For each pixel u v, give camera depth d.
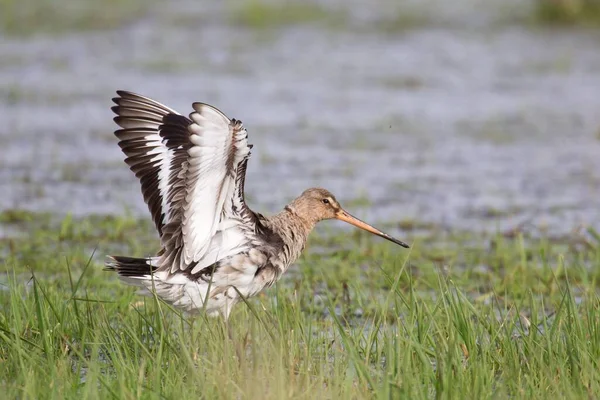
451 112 22.95
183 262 9.36
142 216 15.81
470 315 10.33
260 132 21.11
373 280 12.70
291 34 30.75
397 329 9.78
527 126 21.84
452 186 17.81
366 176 18.31
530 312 10.84
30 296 10.31
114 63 27.00
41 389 8.12
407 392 8.08
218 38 30.12
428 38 30.34
